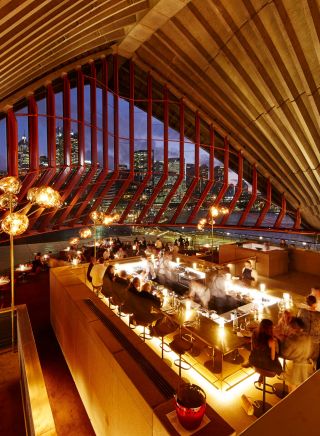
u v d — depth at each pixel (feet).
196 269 20.35
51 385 14.99
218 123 49.65
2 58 20.66
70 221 44.52
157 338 14.61
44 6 17.52
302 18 25.29
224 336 11.37
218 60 35.42
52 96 38.40
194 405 5.84
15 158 34.86
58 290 18.20
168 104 48.73
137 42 39.47
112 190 47.44
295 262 25.81
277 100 34.78
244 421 9.83
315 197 48.96
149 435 6.75
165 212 52.44
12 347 14.56
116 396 8.90
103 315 12.37
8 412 10.98
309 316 11.10
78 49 31.42
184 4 29.55
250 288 17.74
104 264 19.86
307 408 4.02
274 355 9.64
